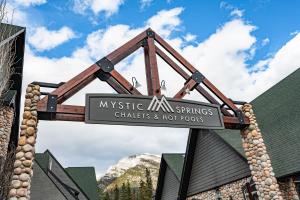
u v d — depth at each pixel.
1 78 8.58
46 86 10.27
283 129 15.81
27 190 8.63
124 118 10.15
